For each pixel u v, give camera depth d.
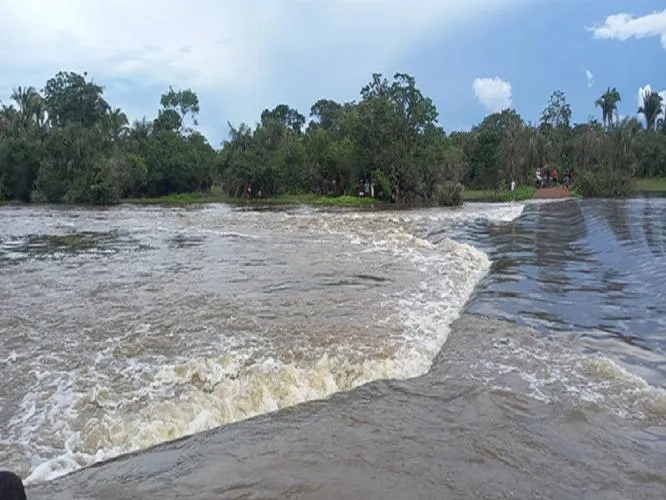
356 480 3.13
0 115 60.34
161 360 5.26
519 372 4.88
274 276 9.78
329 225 20.39
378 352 5.44
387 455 3.43
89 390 4.57
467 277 9.67
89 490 3.13
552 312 6.98
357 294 8.18
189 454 3.55
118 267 11.13
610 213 20.86
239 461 3.41
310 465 3.32
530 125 61.19
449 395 4.39
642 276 9.09
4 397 4.46
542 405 4.18
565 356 5.30
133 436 3.84
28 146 51.03
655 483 3.15
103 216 29.33
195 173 57.22
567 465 3.32
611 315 6.82
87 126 67.81
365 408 4.17
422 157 42.72
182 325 6.46
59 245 15.61
